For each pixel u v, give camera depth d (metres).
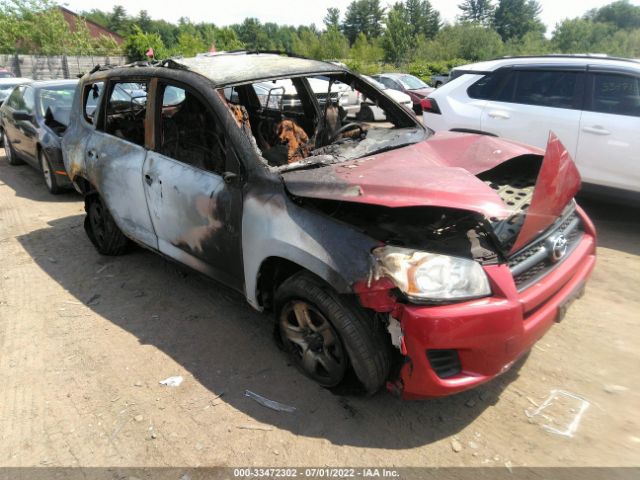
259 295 3.04
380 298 2.28
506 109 5.65
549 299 2.56
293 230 2.63
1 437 2.64
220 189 3.06
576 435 2.48
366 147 3.39
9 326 3.69
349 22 93.19
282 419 2.67
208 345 3.35
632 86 4.82
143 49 30.25
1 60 26.33
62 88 7.54
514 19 89.50
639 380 2.86
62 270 4.60
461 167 3.01
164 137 3.64
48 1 34.59
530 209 2.38
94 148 4.34
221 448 2.50
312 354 2.83
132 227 4.11
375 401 2.77
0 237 5.50
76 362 3.23
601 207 5.86
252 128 4.34
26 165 8.95
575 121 5.11
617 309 3.60
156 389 2.95
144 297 4.04
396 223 2.67
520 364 3.03
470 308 2.23
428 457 2.39
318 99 4.33
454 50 44.75
